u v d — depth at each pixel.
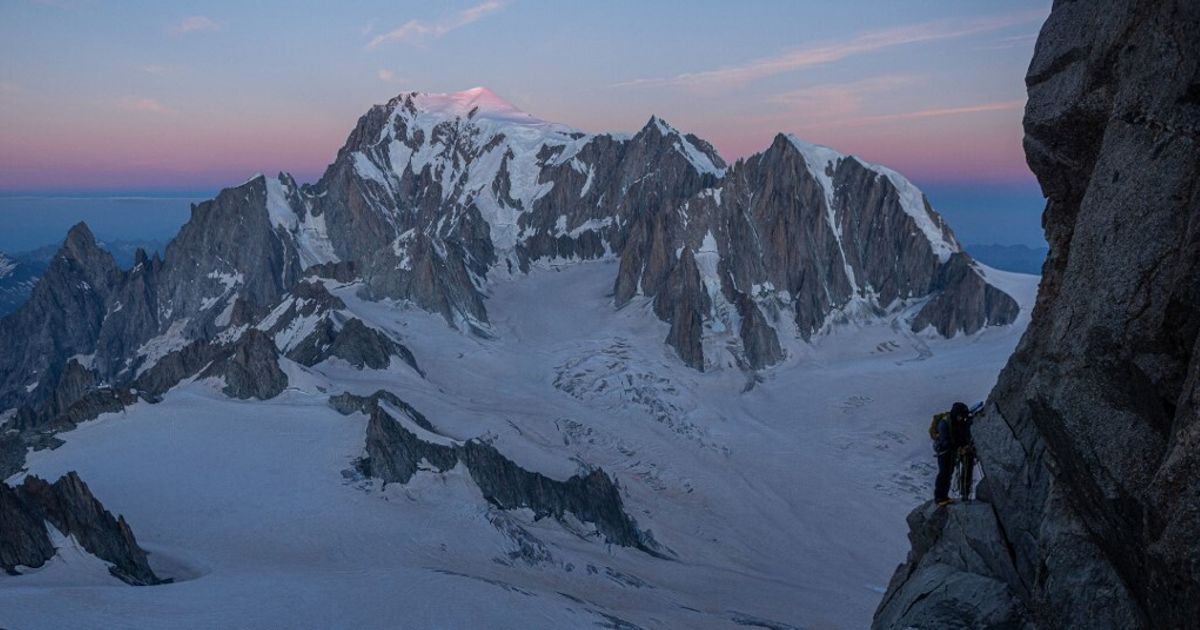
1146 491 11.22
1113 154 13.09
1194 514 10.47
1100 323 12.58
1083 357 12.88
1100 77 14.61
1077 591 14.09
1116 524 12.87
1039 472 17.22
